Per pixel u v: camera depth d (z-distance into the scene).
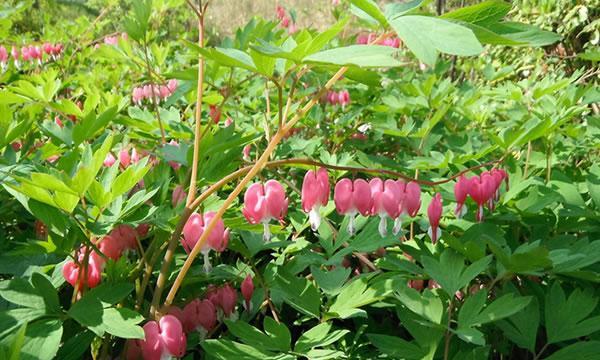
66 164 0.35
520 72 1.43
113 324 0.27
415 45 0.24
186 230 0.33
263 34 0.58
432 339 0.32
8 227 0.45
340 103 0.80
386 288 0.34
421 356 0.32
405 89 0.79
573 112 0.52
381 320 0.45
